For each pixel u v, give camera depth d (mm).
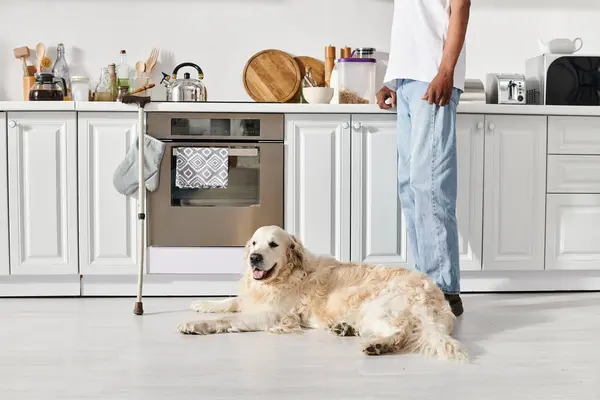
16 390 1753
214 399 1686
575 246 3340
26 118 3143
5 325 2564
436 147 2754
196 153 3158
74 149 3156
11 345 2242
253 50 3760
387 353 2135
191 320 2498
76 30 3684
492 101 3570
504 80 3469
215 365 1995
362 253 3254
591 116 3326
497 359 2080
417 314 2199
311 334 2402
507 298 3199
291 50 3771
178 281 3236
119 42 3707
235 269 3191
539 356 2119
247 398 1693
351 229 3246
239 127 3178
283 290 2482
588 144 3330
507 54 3820
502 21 3812
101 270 3180
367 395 1720
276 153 3193
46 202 3162
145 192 3148
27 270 3168
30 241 3166
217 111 3148
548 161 3314
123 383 1815
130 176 3117
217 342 2281
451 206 2775
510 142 3293
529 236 3320
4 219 3154
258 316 2459
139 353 2135
